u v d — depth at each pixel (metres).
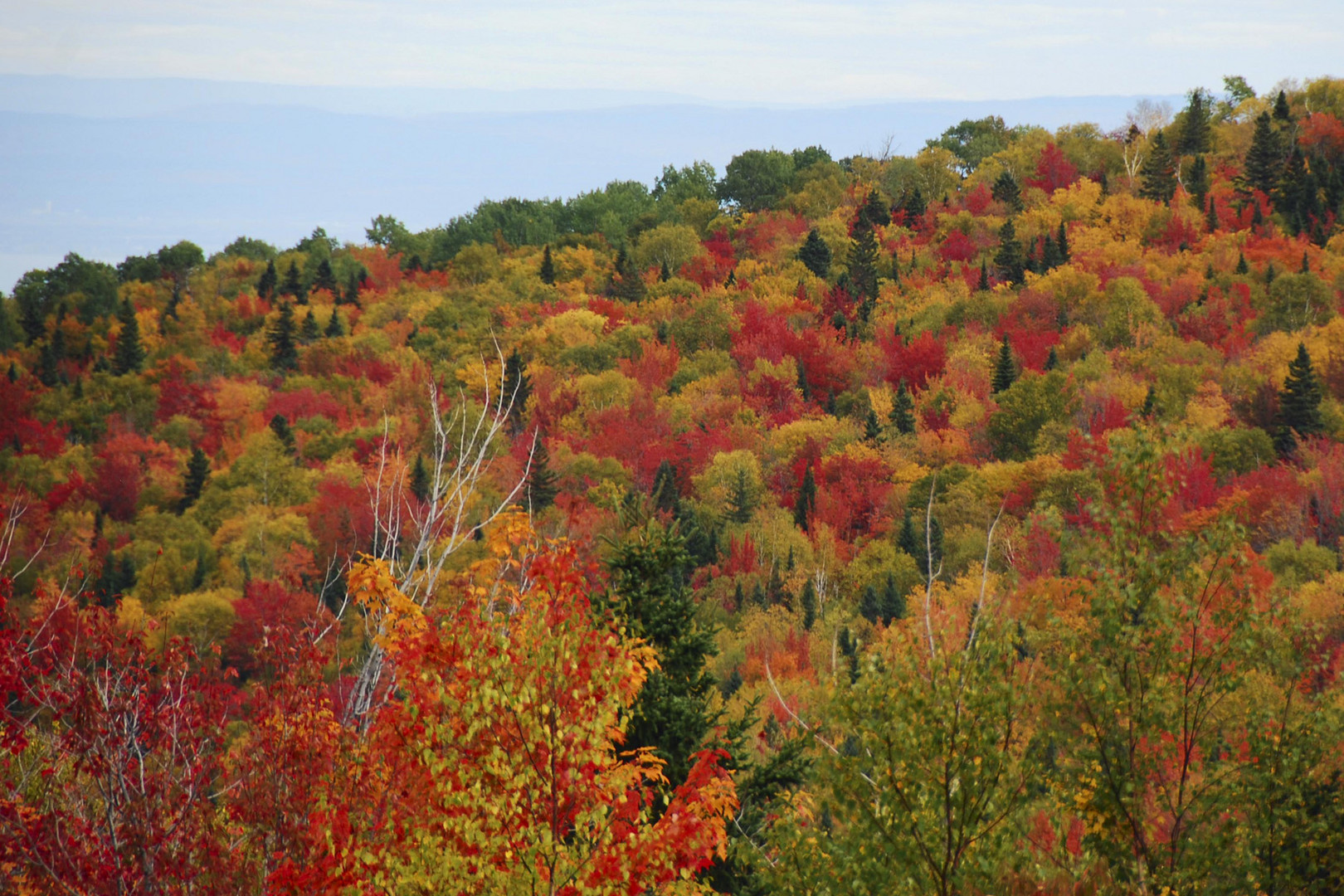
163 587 76.62
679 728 16.81
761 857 11.80
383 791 9.95
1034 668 12.80
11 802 9.46
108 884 9.37
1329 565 63.06
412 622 10.28
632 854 9.54
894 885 10.69
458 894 9.34
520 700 9.43
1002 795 10.82
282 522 94.06
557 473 92.00
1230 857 11.86
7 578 10.62
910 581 82.06
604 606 17.09
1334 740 12.05
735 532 94.38
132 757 10.13
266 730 10.32
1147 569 12.85
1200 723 12.46
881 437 116.69
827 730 11.60
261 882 9.81
